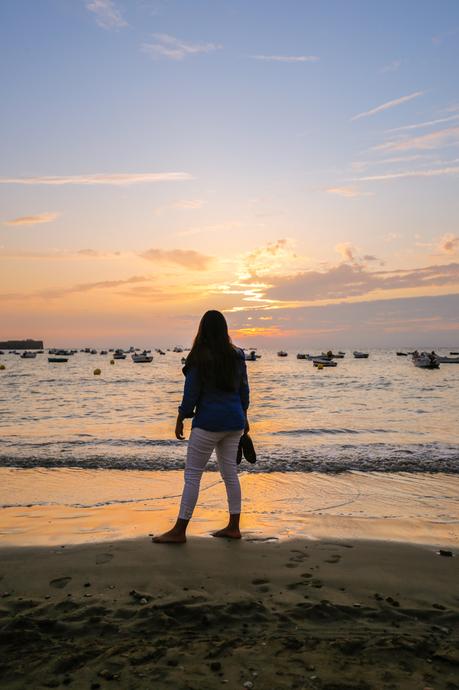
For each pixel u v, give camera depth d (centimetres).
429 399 2702
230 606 329
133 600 341
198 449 475
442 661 265
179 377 5528
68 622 308
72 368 8238
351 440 1262
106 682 244
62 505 645
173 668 256
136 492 721
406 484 771
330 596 351
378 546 469
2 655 270
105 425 1608
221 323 479
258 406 2314
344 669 256
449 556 442
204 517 582
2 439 1280
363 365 9119
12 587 366
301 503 657
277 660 265
